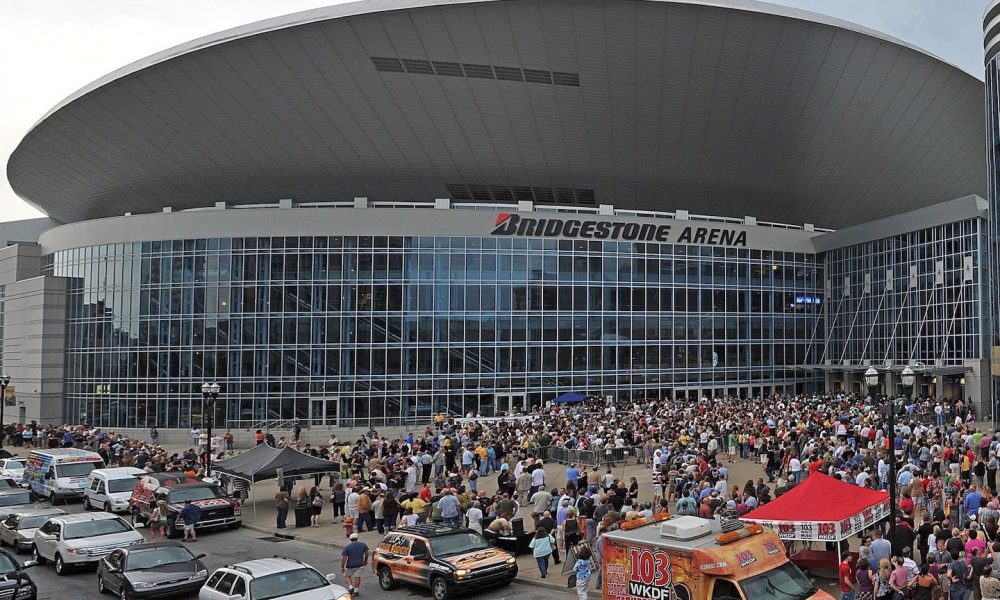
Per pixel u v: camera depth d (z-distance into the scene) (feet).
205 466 115.24
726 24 176.24
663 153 211.20
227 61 185.68
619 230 205.46
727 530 44.88
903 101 202.80
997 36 146.72
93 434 160.45
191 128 206.80
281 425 190.70
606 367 204.44
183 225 197.06
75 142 224.94
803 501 54.34
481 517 73.10
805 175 225.35
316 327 192.65
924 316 199.62
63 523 72.33
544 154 210.18
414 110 196.65
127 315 200.64
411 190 224.33
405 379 193.06
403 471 97.66
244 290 193.77
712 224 216.54
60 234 218.59
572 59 184.14
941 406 137.39
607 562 45.44
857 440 103.24
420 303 194.39
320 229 193.57
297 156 212.43
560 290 201.46
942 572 46.16
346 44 180.24
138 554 61.57
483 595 59.26
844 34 181.06
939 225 195.11
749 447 115.14
